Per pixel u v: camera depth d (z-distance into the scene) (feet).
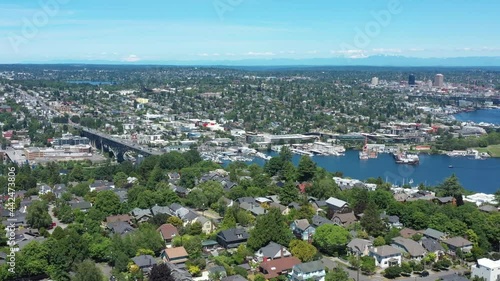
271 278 323.37
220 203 473.67
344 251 373.61
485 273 327.67
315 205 482.28
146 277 320.09
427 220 424.87
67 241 329.11
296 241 362.53
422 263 350.43
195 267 324.60
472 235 386.32
